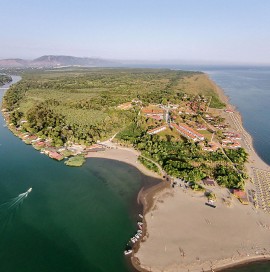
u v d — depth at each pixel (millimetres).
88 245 96062
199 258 90812
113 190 130875
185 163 151250
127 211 115062
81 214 112750
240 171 147625
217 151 170250
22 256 90812
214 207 117250
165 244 96250
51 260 89500
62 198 123500
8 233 100812
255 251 94500
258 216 112250
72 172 147375
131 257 90750
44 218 109625
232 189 130250
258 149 185000
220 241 98375
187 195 125938
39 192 127875
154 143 180750
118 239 98938
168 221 108188
